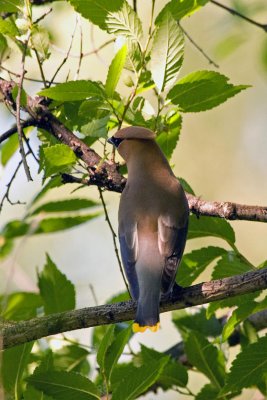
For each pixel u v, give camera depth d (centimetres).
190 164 2291
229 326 1039
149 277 1030
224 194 2266
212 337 1233
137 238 1073
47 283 1193
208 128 2311
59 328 971
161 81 1053
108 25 1075
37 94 1045
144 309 985
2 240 1291
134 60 1073
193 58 2228
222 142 2303
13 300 1216
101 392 1056
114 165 1123
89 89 1048
